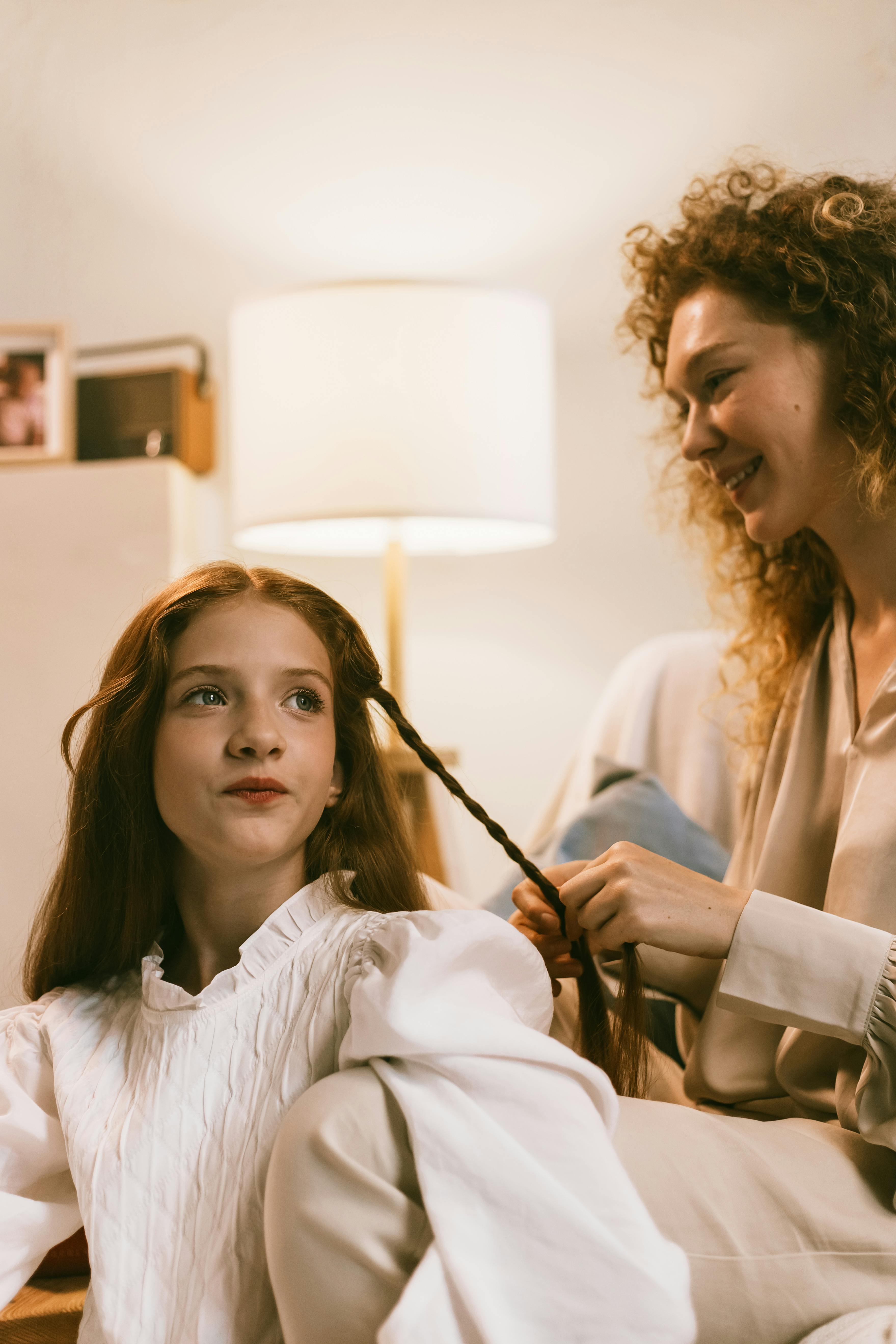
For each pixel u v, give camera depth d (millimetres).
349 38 1972
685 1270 591
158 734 794
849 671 987
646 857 831
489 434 1776
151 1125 708
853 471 952
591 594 2264
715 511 1244
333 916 781
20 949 1957
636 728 1625
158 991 760
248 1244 661
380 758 911
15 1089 773
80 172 2193
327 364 1758
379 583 2309
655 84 1983
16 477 2074
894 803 854
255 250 2262
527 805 2275
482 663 2293
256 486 1805
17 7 2000
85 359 2273
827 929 782
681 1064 1116
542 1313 555
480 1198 572
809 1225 688
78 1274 841
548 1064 635
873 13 1900
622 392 2230
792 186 1051
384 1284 573
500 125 2057
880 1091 752
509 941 696
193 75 2041
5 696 2045
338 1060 688
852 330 937
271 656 789
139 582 2037
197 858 812
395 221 2201
